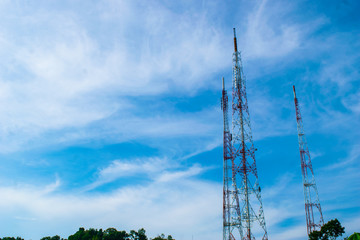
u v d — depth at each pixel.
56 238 169.62
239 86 100.56
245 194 89.06
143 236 162.12
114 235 154.50
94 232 159.38
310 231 101.31
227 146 99.19
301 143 110.19
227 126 102.25
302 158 108.31
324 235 97.69
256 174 90.62
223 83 110.31
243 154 93.00
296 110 114.88
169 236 176.62
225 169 96.75
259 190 89.00
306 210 103.12
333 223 98.06
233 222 90.44
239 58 104.44
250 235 84.56
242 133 95.19
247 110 98.31
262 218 85.50
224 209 92.75
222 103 106.38
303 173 106.56
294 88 118.31
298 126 112.56
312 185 104.44
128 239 159.88
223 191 94.69
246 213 86.94
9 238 160.12
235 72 102.56
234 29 107.31
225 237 89.56
